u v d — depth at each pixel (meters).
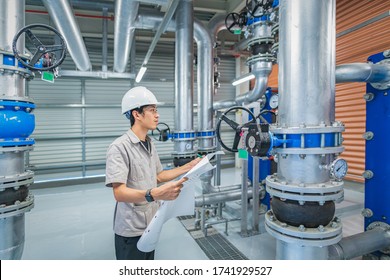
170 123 6.68
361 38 3.95
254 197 2.76
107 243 2.64
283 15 1.11
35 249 2.50
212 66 3.57
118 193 1.18
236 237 2.69
